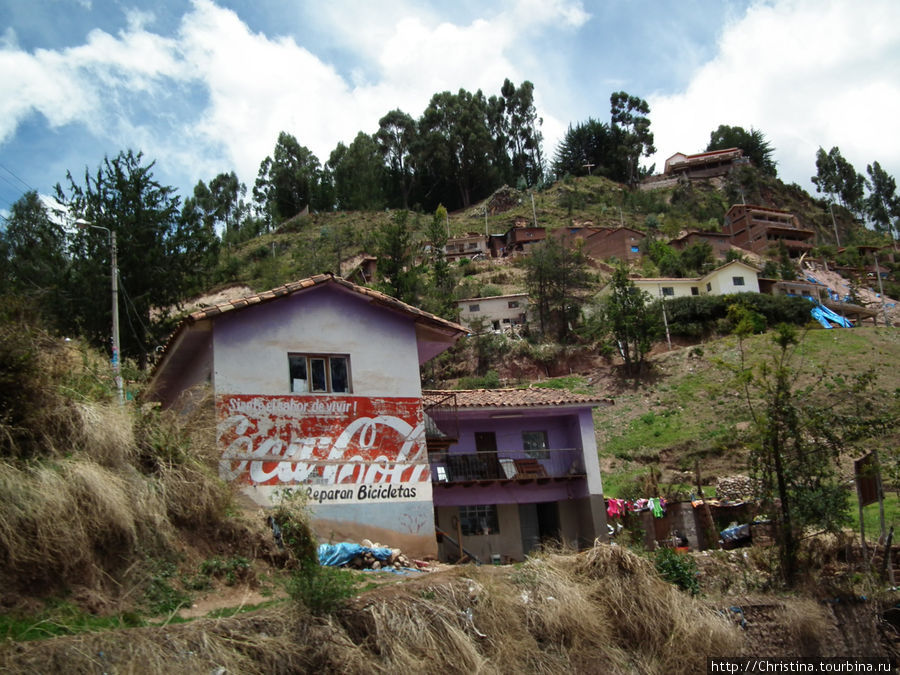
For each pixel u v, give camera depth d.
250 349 17.80
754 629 16.19
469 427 23.05
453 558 21.38
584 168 150.00
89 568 11.45
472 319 69.19
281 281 82.06
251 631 10.82
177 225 35.22
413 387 19.45
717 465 40.44
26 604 10.41
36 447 12.45
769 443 18.83
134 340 31.92
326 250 94.69
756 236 100.12
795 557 18.19
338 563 15.62
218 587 12.77
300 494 15.66
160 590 12.02
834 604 17.39
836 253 101.81
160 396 21.70
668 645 14.41
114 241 27.03
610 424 49.62
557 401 22.94
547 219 118.69
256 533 14.42
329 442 17.91
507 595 13.66
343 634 11.38
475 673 11.90
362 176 131.75
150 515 12.77
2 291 26.48
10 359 12.75
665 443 44.25
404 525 18.16
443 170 134.88
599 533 22.11
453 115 140.25
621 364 59.34
